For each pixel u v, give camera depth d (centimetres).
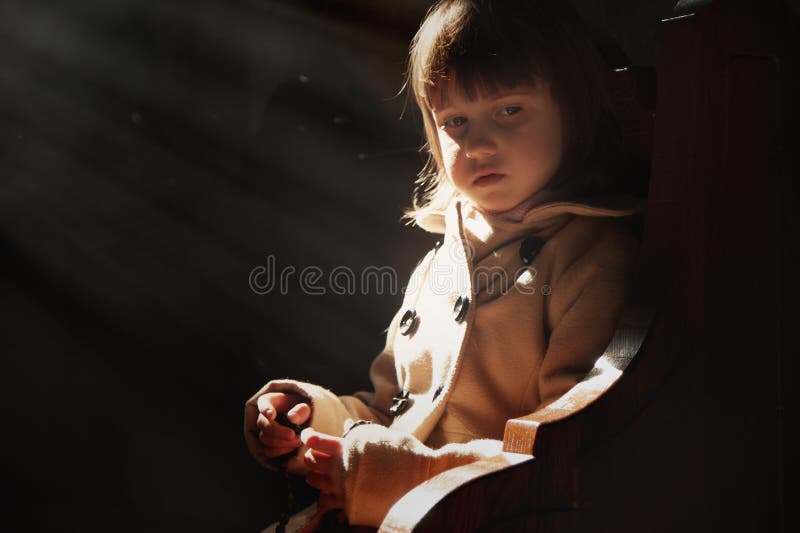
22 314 268
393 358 131
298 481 147
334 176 203
